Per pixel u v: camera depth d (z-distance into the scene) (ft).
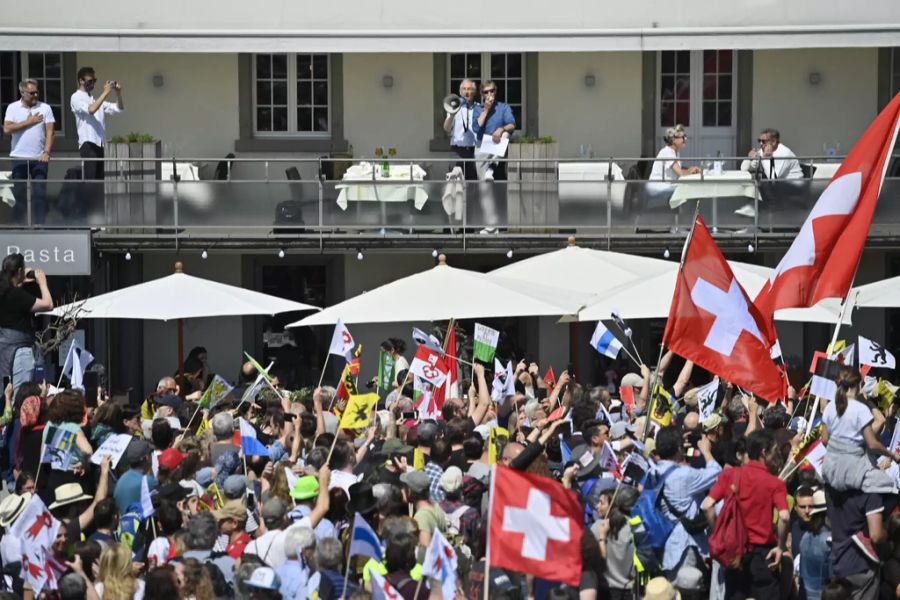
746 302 129.90
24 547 92.38
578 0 236.02
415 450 120.16
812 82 256.73
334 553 94.38
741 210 219.00
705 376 251.60
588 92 256.11
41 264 212.23
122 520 109.29
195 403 155.74
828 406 121.80
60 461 119.14
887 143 146.72
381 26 232.94
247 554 95.55
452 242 220.43
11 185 215.51
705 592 115.96
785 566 116.88
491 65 255.91
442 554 84.94
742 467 113.19
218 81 252.83
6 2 233.35
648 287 170.19
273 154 253.44
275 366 252.83
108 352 233.14
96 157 221.25
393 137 255.50
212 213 217.56
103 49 225.35
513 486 86.02
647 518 113.70
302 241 219.82
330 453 111.75
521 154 223.30
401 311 166.91
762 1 235.81
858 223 146.61
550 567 85.71
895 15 236.22
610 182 219.41
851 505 118.52
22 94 219.20
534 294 171.83
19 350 135.95
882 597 120.16
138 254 241.55
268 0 235.20
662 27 233.35
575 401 164.66
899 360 252.83
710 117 257.75
